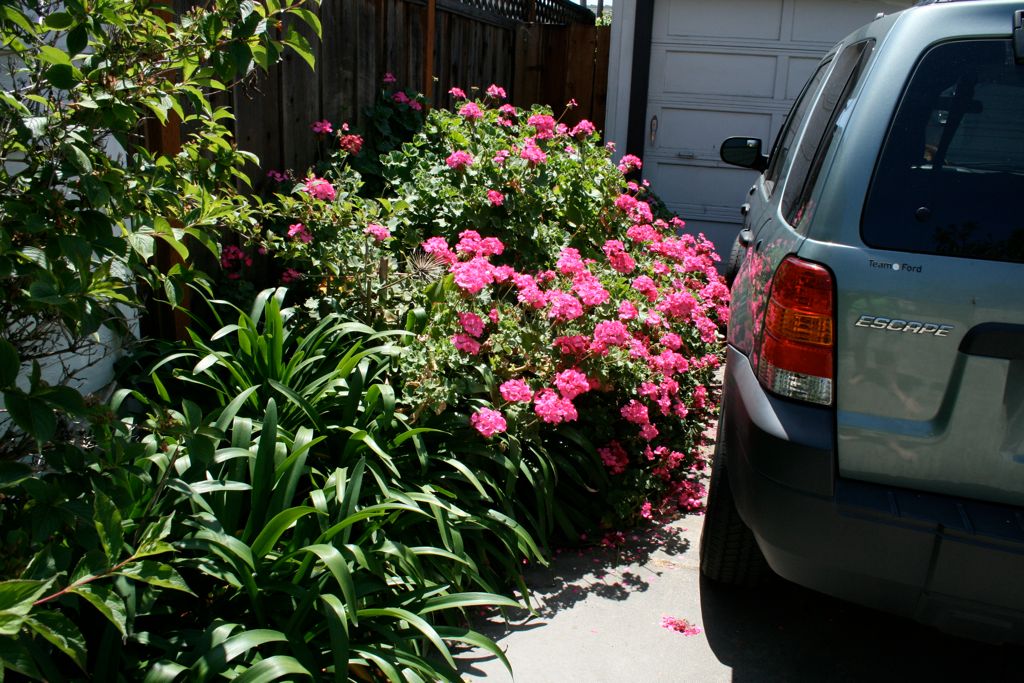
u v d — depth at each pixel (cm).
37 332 223
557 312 345
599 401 379
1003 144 240
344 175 429
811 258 248
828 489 246
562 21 1062
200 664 207
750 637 306
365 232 384
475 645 275
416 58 630
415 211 445
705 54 796
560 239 460
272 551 262
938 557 237
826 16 773
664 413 376
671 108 813
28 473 189
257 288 457
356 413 317
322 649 243
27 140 190
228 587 254
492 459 325
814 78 457
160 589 230
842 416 247
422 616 263
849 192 246
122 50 207
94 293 195
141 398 260
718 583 332
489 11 771
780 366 256
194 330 409
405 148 499
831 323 244
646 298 405
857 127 251
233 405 275
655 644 298
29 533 198
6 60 257
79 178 211
